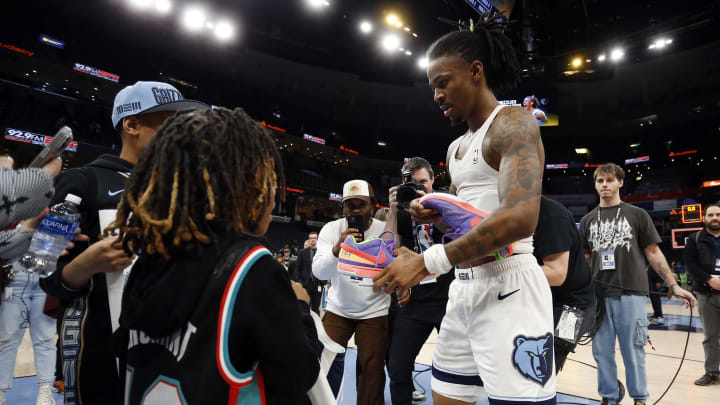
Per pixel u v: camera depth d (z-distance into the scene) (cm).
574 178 2988
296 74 2500
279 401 69
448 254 106
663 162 2745
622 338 279
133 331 75
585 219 329
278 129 2586
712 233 370
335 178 3002
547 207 213
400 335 244
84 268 104
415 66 2448
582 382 361
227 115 78
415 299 242
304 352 69
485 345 129
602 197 320
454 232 129
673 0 2036
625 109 2720
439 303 235
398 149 3125
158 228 68
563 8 1973
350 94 2741
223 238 72
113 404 111
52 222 109
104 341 113
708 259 364
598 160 2969
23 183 95
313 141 2767
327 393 79
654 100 2617
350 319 258
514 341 124
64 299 121
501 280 129
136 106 137
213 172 71
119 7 1914
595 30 2202
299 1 1970
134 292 71
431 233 248
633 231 292
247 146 76
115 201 124
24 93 1856
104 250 101
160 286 67
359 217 255
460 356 144
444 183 3106
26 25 1872
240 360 67
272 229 2225
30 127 1789
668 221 2500
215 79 2423
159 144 74
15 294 264
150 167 74
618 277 289
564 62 2281
